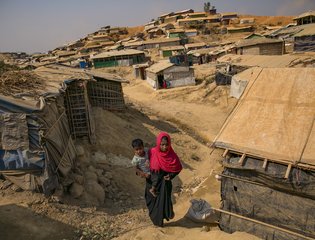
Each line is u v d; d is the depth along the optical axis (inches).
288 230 220.2
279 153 222.5
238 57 1364.4
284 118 242.2
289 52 1673.2
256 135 243.0
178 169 240.5
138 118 801.6
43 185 333.7
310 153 213.2
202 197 375.2
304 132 227.0
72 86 516.1
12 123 327.6
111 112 720.3
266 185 225.8
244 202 239.8
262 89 271.3
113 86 737.6
